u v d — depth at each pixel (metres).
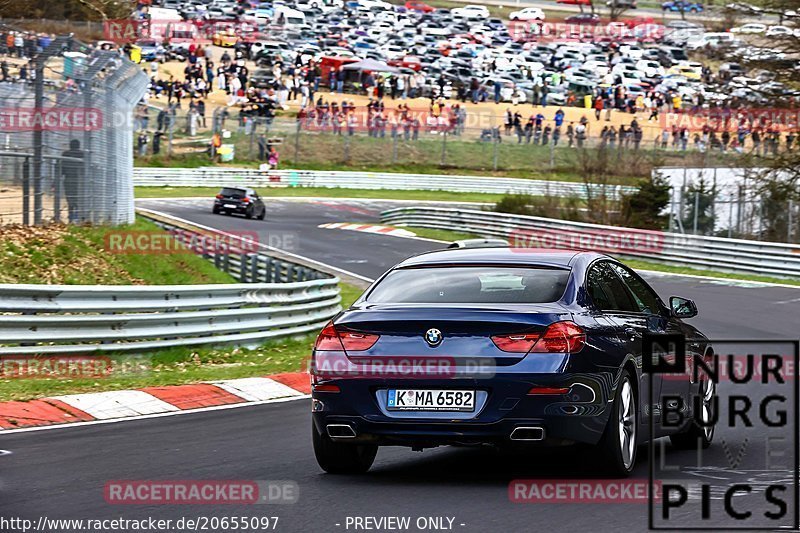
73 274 71.19
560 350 24.50
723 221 128.75
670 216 129.75
